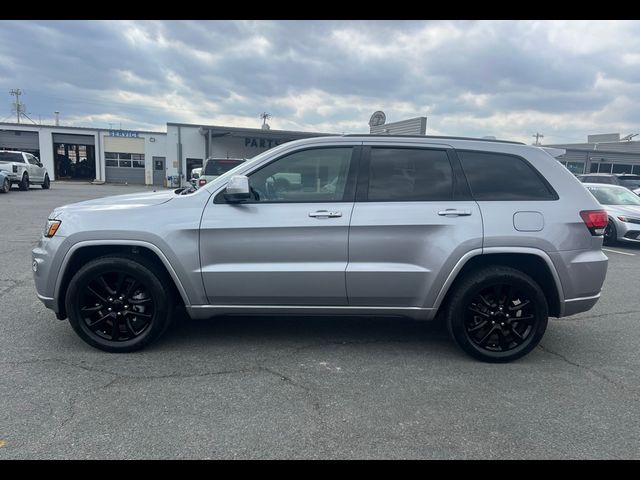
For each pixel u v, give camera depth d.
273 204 3.69
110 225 3.64
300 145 3.81
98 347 3.77
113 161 37.84
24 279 6.05
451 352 3.98
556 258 3.64
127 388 3.18
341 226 3.62
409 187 3.75
